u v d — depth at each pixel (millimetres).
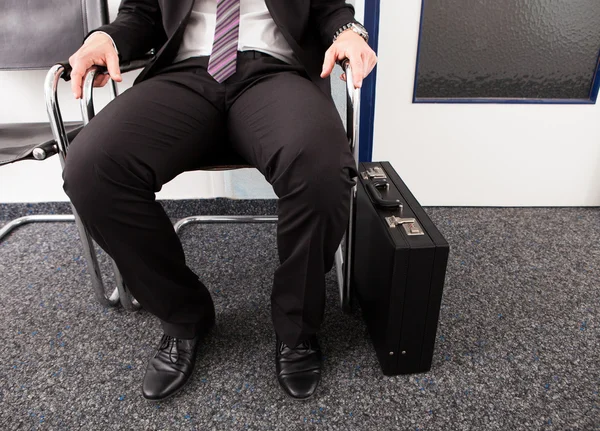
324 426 773
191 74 876
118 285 1029
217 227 1461
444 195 1532
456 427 762
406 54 1338
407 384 856
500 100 1389
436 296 799
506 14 1308
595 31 1315
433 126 1430
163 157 754
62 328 1028
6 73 1303
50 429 781
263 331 1001
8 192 1497
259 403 822
